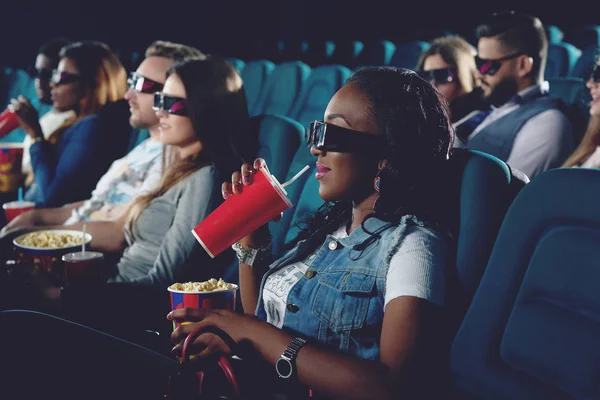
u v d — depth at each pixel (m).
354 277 1.10
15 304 1.39
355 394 0.95
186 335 1.05
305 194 1.66
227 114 1.83
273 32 5.43
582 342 0.85
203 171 1.80
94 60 2.71
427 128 1.08
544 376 0.89
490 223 1.04
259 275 1.32
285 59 4.70
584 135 2.12
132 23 5.77
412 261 1.02
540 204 0.93
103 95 2.73
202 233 1.15
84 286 1.40
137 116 2.20
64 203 2.62
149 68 2.17
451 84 2.56
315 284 1.15
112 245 2.10
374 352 1.05
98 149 2.65
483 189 1.05
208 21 5.60
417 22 4.79
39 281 1.52
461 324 1.01
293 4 5.25
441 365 1.00
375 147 1.08
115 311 1.38
